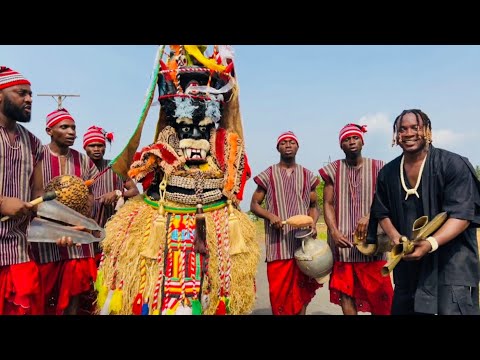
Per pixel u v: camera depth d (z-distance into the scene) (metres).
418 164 3.66
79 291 4.80
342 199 5.34
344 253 5.22
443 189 3.54
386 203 3.96
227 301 3.82
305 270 5.29
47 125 4.86
